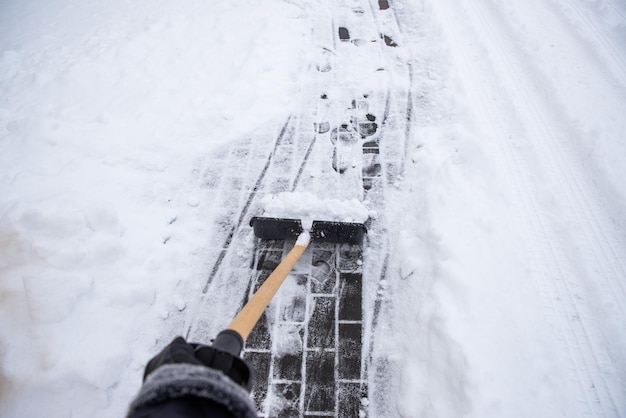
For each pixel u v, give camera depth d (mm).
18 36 4895
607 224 2932
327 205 2883
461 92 3926
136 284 2770
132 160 3504
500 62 4191
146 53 4434
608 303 2553
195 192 3361
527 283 2680
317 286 2844
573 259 2783
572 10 4641
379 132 3773
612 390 2297
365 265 2941
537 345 2426
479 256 2736
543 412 2199
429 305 2600
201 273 2939
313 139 3732
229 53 4445
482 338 2393
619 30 4312
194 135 3721
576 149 3375
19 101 3916
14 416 2248
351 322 2699
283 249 3043
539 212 3029
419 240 2977
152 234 3064
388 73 4305
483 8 4918
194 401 749
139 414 713
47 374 2332
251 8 5109
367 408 2398
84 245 2791
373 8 5176
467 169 3311
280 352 2580
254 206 3287
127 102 3918
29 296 2490
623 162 3160
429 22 4816
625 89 3715
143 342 2627
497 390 2217
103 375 2381
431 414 2254
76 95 3967
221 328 2705
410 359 2492
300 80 4238
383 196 3307
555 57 4062
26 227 2730
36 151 3438
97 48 4527
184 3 5293
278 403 2412
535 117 3643
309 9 5137
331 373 2514
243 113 3896
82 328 2537
